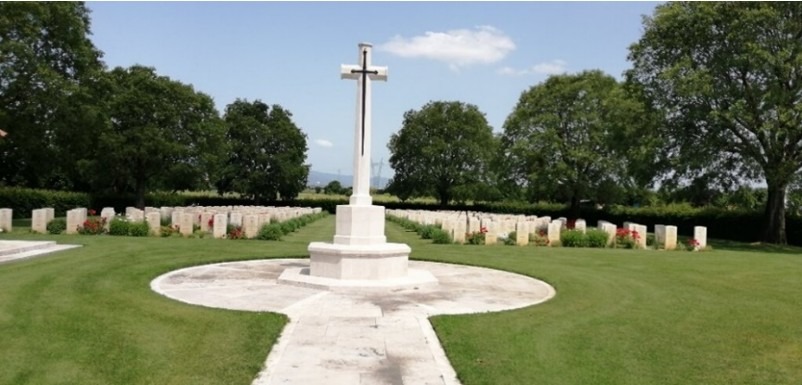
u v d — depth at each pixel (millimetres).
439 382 6352
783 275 15094
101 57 36781
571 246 23484
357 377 6438
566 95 49562
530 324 8969
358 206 12477
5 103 30109
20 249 15867
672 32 31641
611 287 12766
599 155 47688
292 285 11953
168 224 26891
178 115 49906
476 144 64562
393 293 11375
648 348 7836
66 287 11055
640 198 52406
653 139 31172
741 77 30141
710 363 7258
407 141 66938
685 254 20391
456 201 67938
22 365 6633
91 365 6664
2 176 41906
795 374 6918
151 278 12586
